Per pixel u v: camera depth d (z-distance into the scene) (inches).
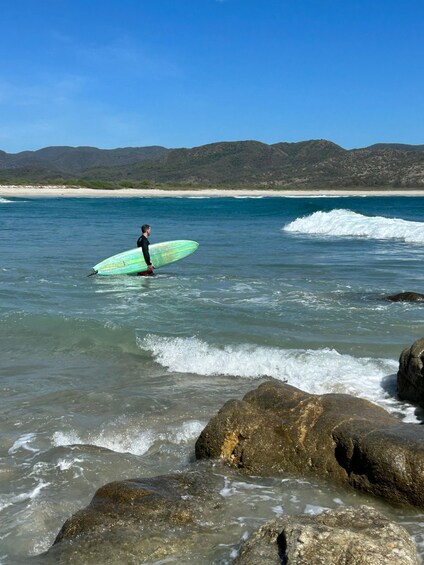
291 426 235.5
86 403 312.8
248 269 730.2
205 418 289.0
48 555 171.2
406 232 1167.6
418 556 164.1
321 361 357.7
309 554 143.3
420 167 6914.4
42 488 220.2
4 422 288.5
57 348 410.6
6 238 1147.9
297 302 527.2
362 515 162.1
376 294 561.0
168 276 680.4
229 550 171.3
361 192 5462.6
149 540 175.2
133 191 4790.8
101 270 690.2
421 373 289.4
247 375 355.3
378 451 207.0
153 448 261.6
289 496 207.8
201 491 206.5
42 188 4638.3
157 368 371.2
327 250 942.4
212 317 474.6
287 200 3622.0
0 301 540.1
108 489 201.5
